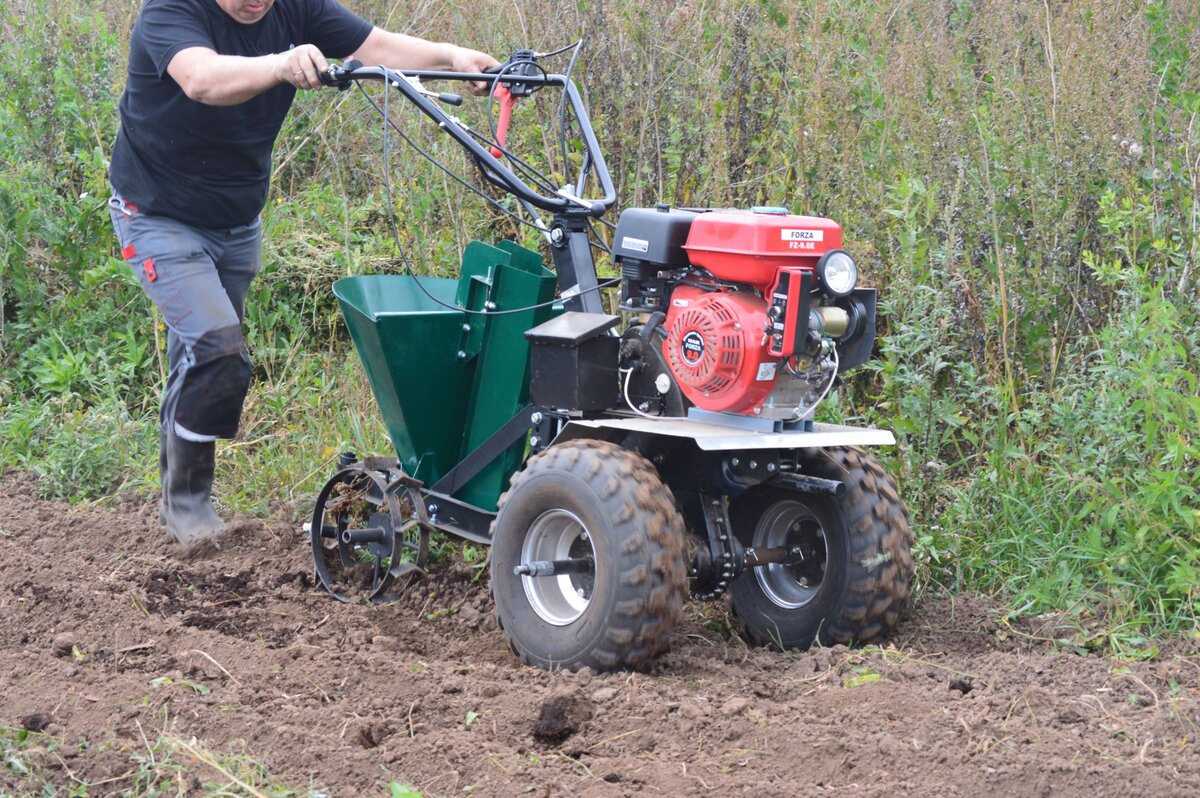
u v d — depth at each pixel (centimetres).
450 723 434
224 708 440
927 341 591
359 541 571
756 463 479
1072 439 584
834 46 759
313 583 605
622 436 505
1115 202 661
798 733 412
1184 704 437
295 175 1020
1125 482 568
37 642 523
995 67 735
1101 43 698
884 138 723
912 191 637
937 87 763
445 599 580
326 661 491
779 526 534
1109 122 673
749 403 470
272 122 606
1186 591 522
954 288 641
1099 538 551
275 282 875
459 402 573
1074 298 656
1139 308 560
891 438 484
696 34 786
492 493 562
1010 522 589
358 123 992
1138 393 571
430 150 886
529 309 531
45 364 823
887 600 495
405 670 478
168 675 479
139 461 753
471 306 564
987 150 692
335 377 827
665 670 480
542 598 490
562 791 378
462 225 846
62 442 745
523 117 818
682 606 459
